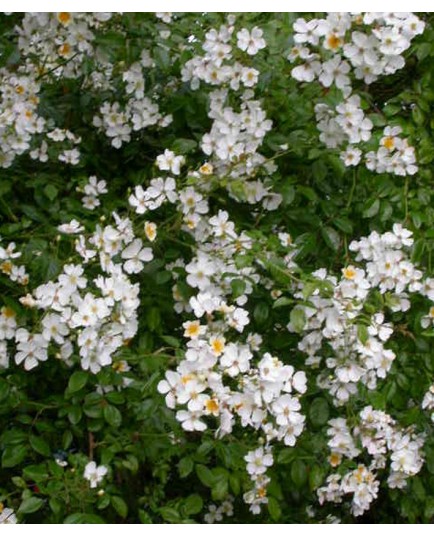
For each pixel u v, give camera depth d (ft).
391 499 3.98
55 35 3.61
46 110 3.96
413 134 3.74
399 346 3.76
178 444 3.41
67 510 3.20
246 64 3.63
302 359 3.62
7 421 3.54
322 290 3.23
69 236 3.45
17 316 3.32
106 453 3.32
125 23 3.64
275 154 3.76
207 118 3.81
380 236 3.64
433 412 3.66
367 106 3.66
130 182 3.96
